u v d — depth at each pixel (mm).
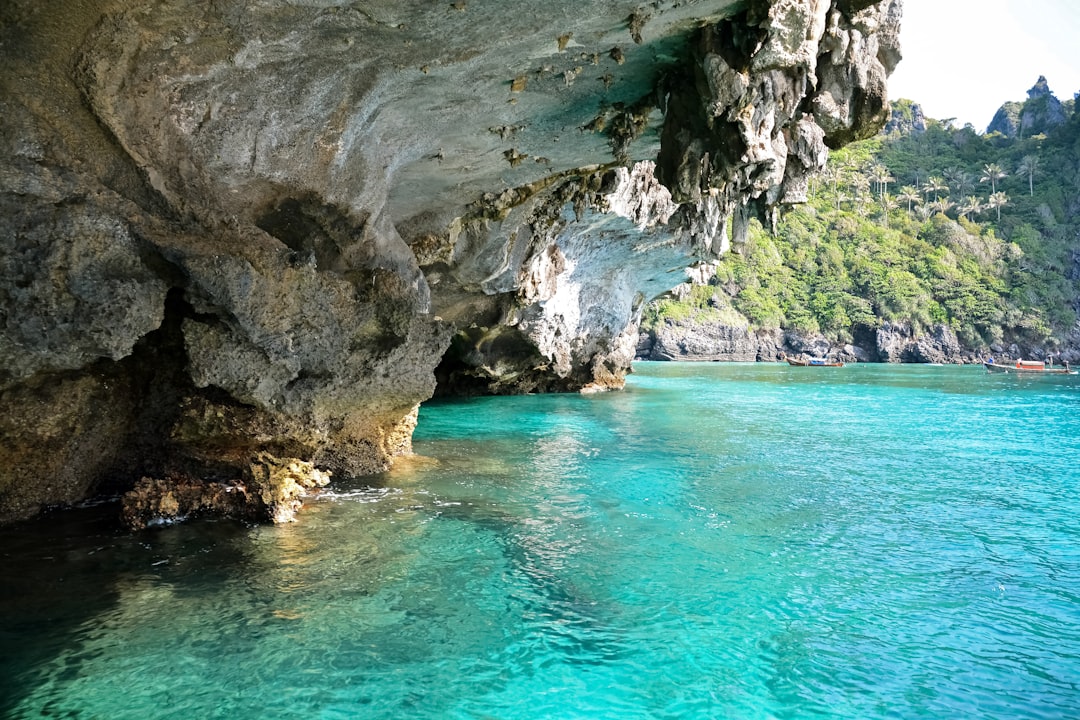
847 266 80750
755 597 6320
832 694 4750
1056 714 4559
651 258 22359
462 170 10375
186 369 7262
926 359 71688
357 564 6617
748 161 7047
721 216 13602
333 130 7348
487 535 7664
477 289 15602
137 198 6125
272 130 6902
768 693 4734
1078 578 6984
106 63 5363
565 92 8258
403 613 5648
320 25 6086
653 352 71750
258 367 7375
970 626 5855
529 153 10070
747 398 27109
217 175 6746
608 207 13344
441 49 6797
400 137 8594
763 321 74125
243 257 6609
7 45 4988
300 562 6598
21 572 6039
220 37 5797
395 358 9070
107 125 5625
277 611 5559
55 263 5477
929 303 74312
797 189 8078
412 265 9891
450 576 6449
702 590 6434
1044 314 73625
